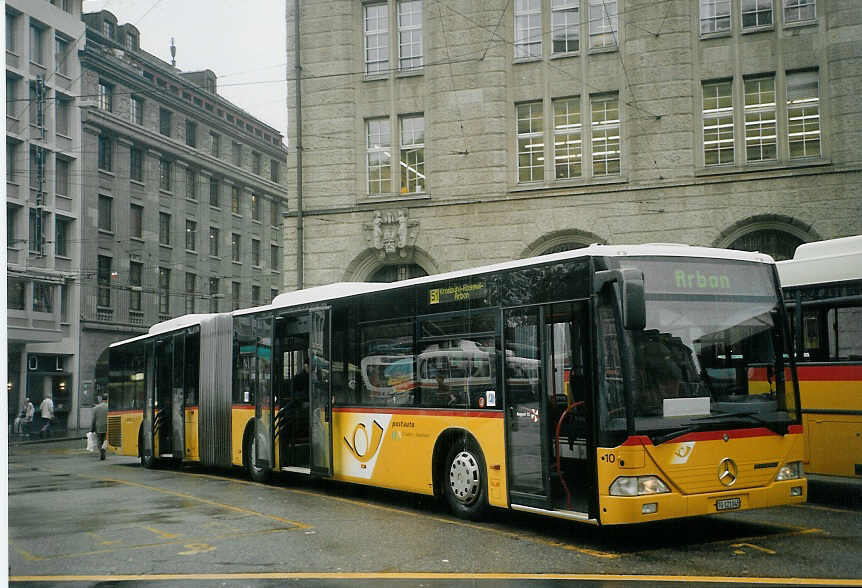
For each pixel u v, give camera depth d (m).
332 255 27.55
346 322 13.53
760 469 9.09
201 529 10.39
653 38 24.67
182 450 19.42
